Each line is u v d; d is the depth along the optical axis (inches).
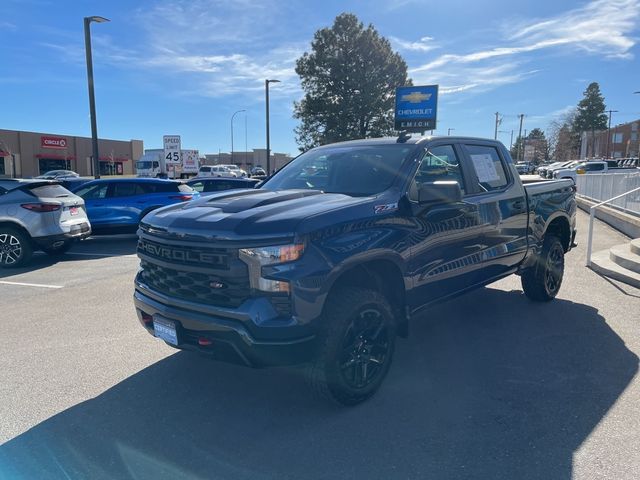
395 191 155.8
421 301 163.3
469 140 198.4
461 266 178.1
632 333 203.2
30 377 168.6
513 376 164.4
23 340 204.8
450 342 195.9
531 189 225.0
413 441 127.3
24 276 333.7
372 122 1642.5
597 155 3607.3
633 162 2345.0
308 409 144.4
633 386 156.2
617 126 3636.8
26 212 358.6
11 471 117.5
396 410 142.9
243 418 140.2
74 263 382.0
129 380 165.5
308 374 136.6
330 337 132.5
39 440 130.4
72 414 143.6
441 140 183.2
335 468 116.8
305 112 1644.9
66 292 286.8
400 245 149.8
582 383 158.7
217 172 1861.5
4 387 161.3
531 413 140.3
